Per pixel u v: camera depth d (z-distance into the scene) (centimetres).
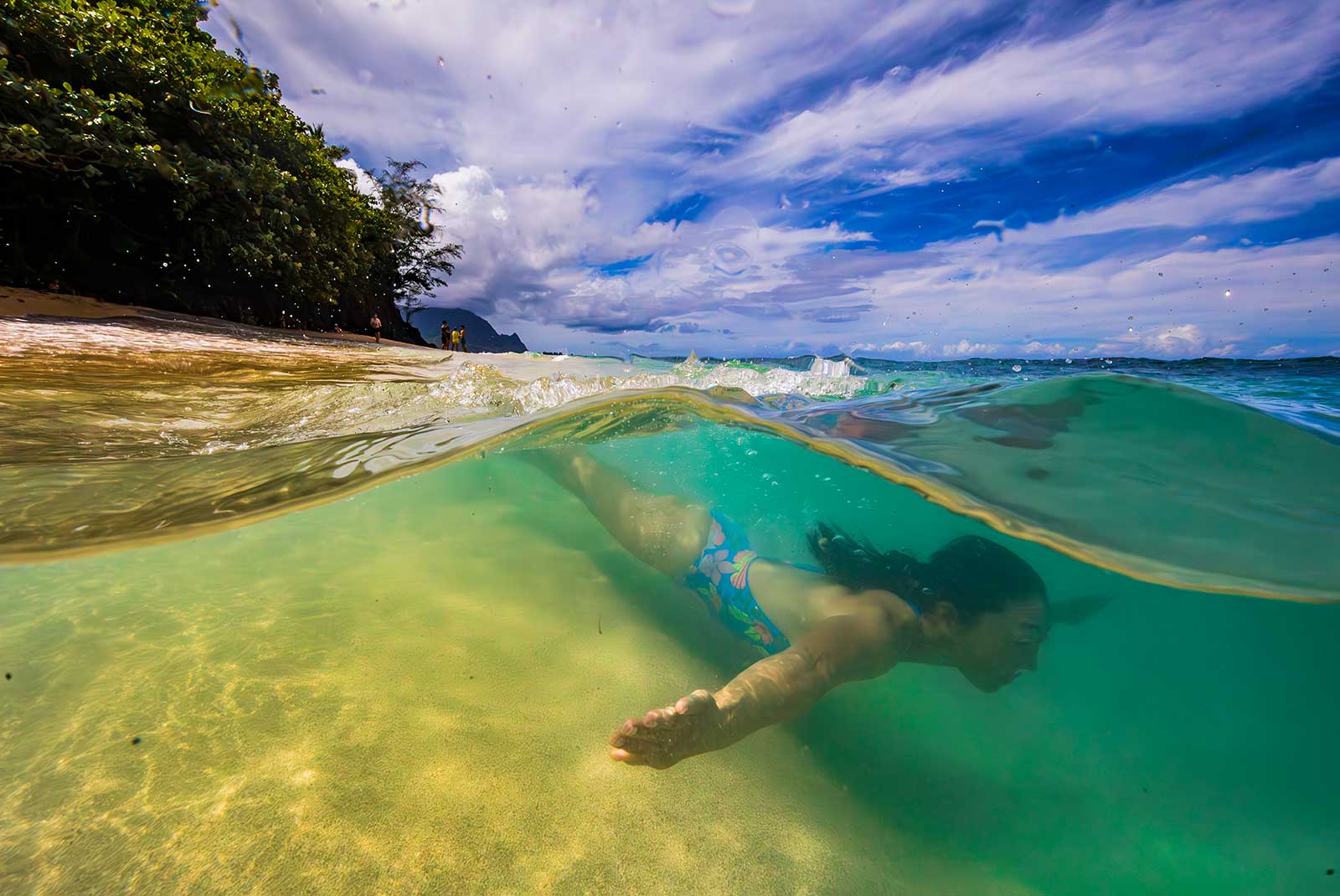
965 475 277
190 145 1844
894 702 235
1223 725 229
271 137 2325
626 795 172
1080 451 293
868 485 295
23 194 1513
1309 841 179
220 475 279
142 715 177
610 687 223
